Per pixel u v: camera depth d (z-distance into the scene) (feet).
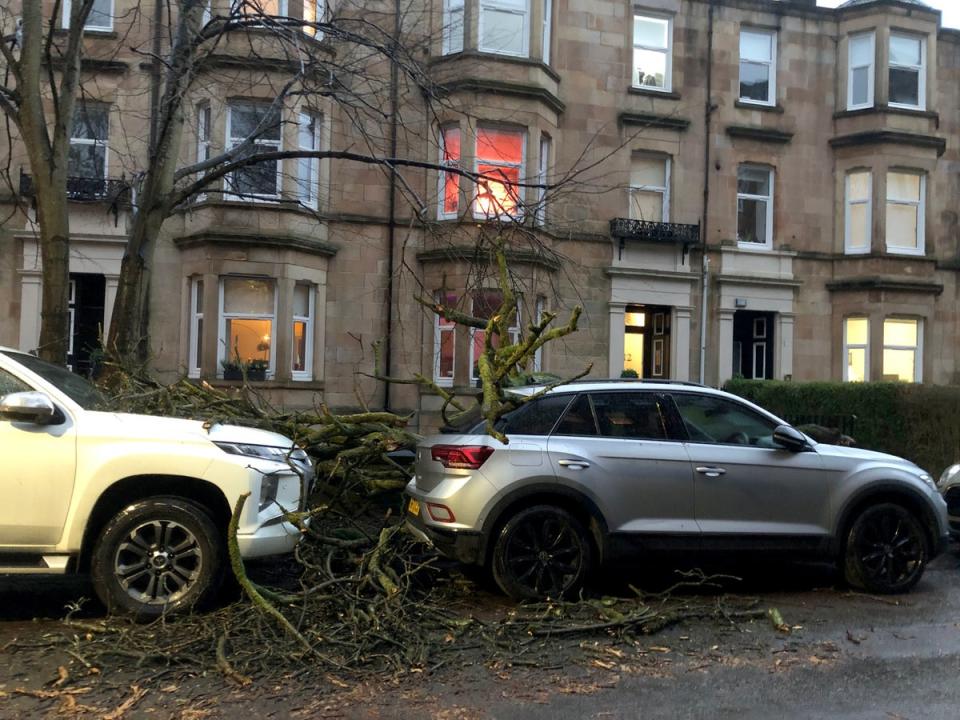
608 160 55.21
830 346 59.67
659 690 14.57
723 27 58.29
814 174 59.82
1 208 46.70
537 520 19.43
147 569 17.07
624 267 54.90
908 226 60.90
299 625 16.38
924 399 46.42
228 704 13.47
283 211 47.16
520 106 50.24
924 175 60.70
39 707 13.19
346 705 13.58
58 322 27.43
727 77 58.18
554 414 20.39
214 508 17.93
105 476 16.93
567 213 53.47
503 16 51.93
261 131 31.83
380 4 47.50
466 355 49.32
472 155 48.83
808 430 24.57
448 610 18.63
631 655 16.35
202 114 46.68
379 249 50.49
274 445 18.90
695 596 20.76
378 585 18.12
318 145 48.57
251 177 40.83
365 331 50.26
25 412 16.61
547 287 51.13
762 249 58.29
